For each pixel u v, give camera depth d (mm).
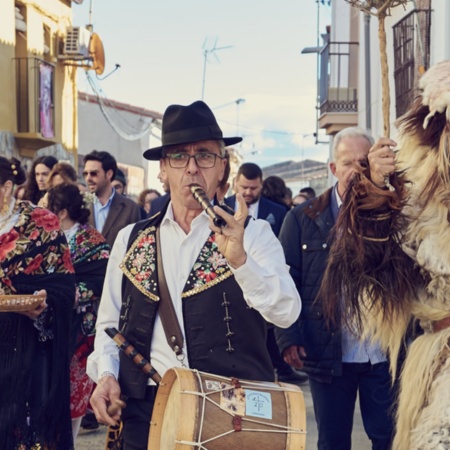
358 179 3439
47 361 4840
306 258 5059
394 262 3412
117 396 3609
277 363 8961
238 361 3520
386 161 3371
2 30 17000
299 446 3264
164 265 3650
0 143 16938
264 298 3316
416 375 3373
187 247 3639
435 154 3418
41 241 4883
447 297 3379
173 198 3721
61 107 20344
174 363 3584
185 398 3199
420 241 3396
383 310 3469
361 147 5070
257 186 8250
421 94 3529
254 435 3225
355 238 3406
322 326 4902
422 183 3443
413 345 3443
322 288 3562
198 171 3652
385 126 5414
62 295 4883
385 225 3396
